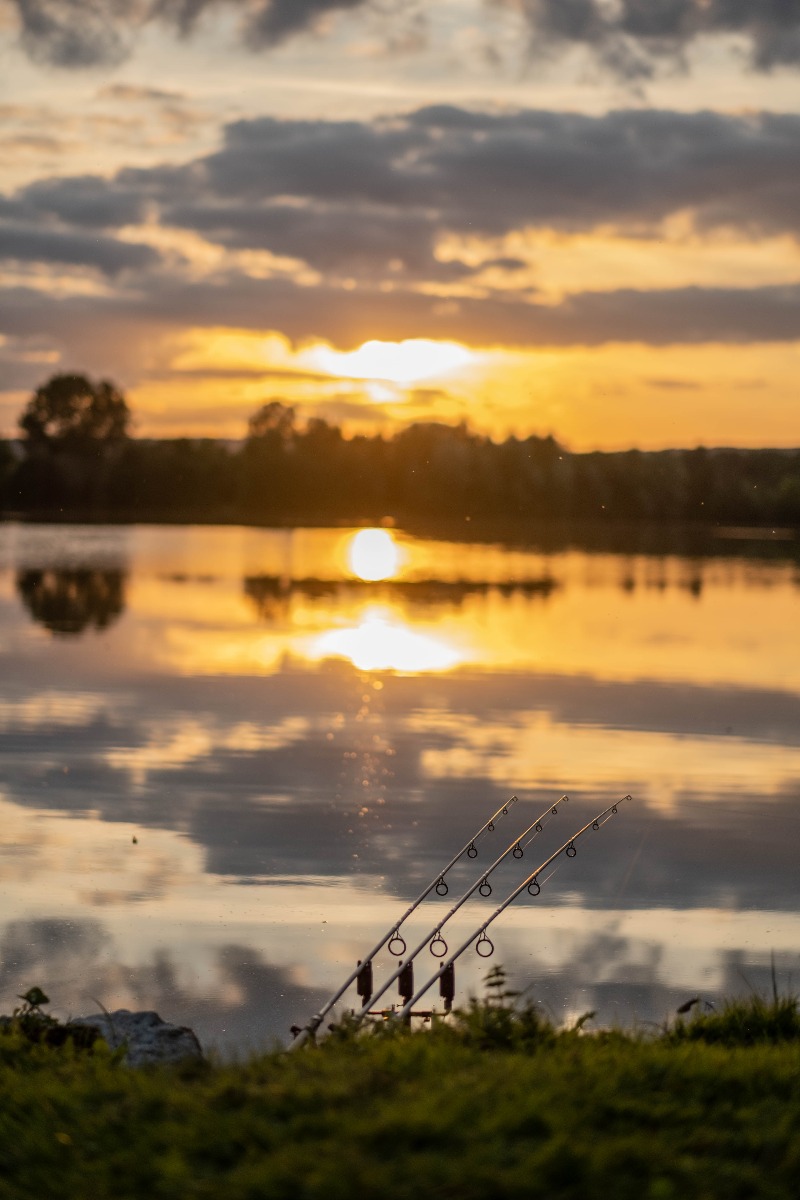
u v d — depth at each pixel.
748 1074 4.69
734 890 10.96
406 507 111.38
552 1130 4.02
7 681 22.38
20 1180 3.93
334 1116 4.07
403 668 24.62
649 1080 4.63
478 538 81.31
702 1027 6.07
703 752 16.86
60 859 11.59
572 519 107.12
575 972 8.84
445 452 110.94
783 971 8.89
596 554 65.25
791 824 13.23
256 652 26.78
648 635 30.61
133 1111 4.31
